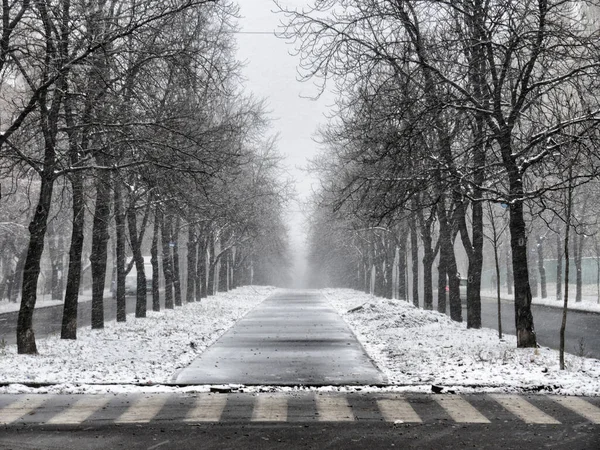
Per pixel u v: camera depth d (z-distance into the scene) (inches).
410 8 723.4
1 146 692.1
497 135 700.0
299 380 563.8
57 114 716.0
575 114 695.7
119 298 1148.5
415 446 356.8
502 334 900.6
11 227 1756.9
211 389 524.1
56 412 443.5
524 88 685.9
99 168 734.5
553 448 351.9
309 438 374.6
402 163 769.6
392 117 729.0
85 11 649.6
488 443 362.9
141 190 1120.2
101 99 734.5
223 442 365.7
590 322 1251.2
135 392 517.7
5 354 680.4
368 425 406.6
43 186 709.9
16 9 666.2
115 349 744.3
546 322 1257.4
